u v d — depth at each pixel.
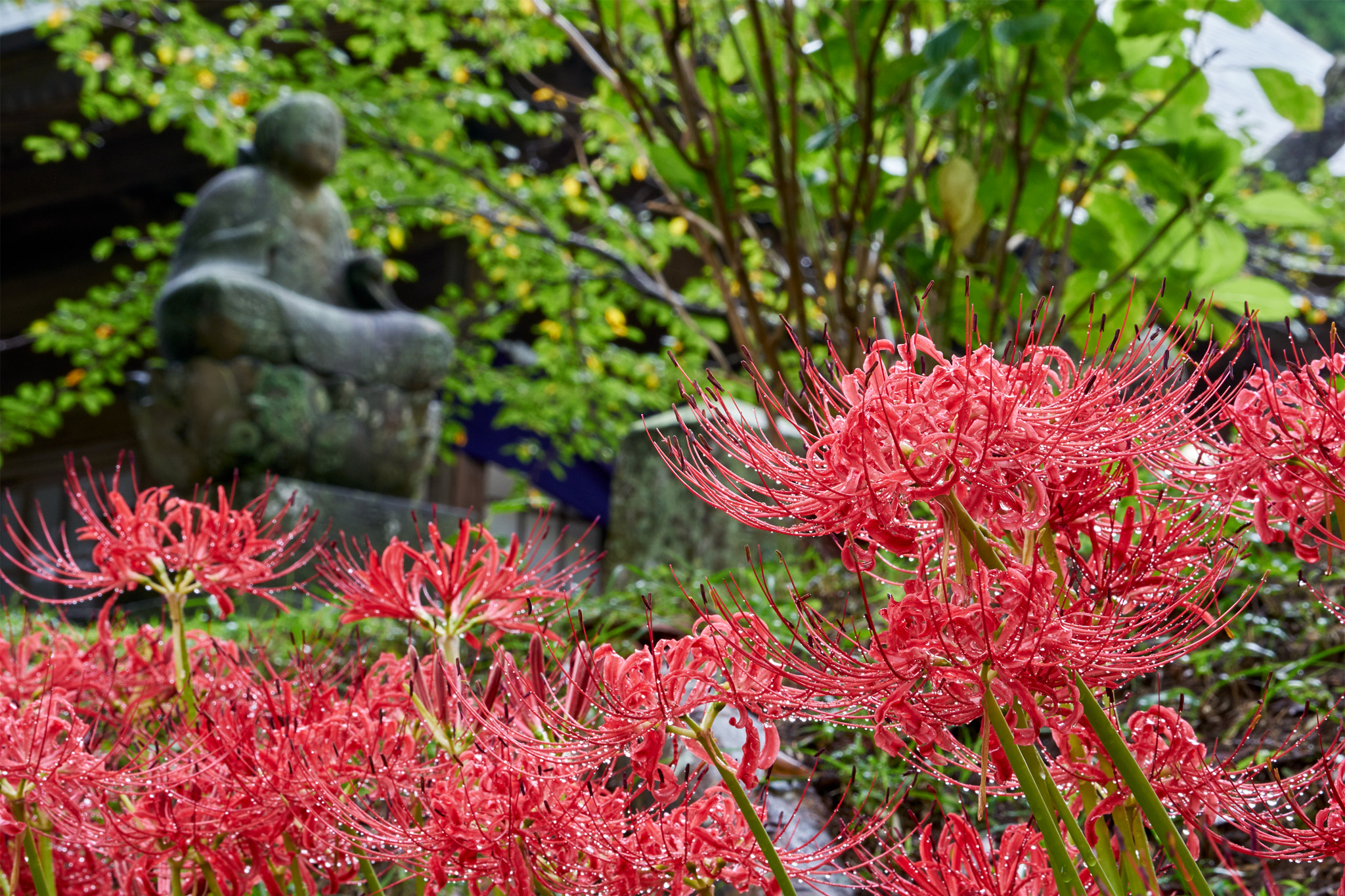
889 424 0.88
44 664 1.44
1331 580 2.53
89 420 10.98
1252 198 2.66
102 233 11.01
